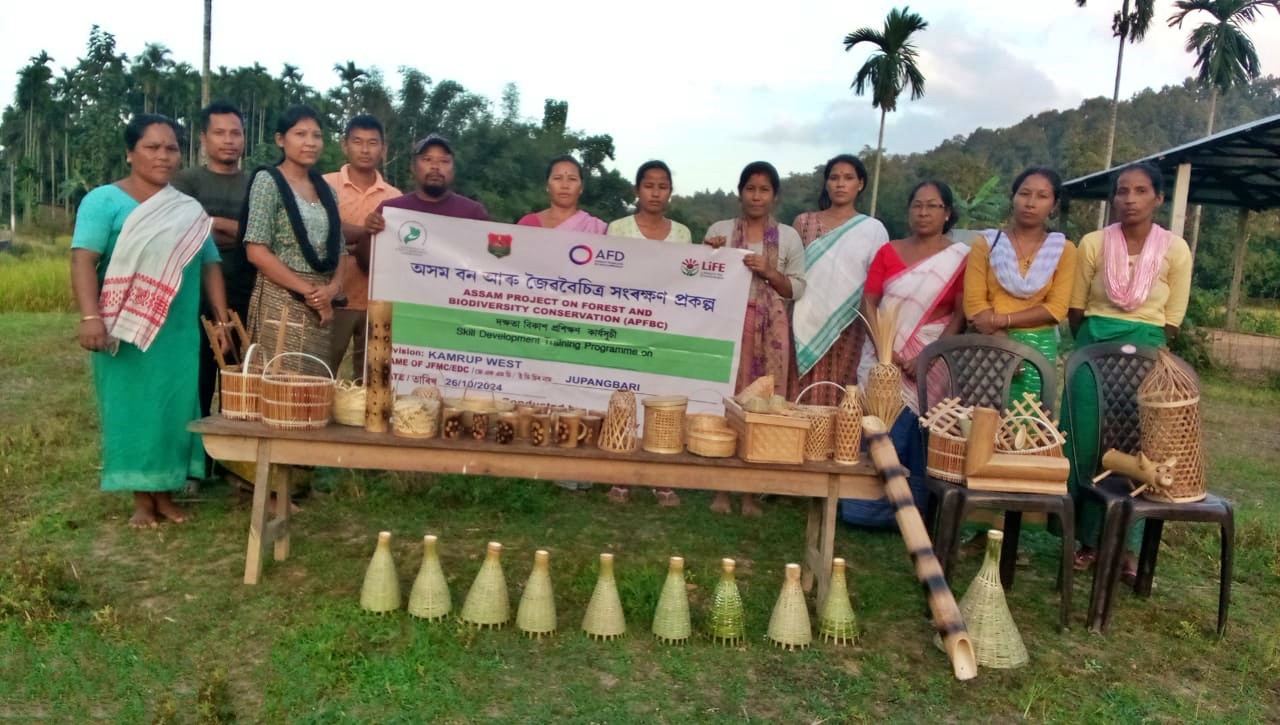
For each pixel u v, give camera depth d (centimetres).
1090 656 387
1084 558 496
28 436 628
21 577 381
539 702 320
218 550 445
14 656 332
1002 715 332
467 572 438
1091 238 491
